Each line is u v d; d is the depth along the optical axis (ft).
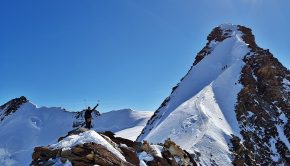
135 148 98.94
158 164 93.97
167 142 115.44
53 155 73.41
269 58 349.00
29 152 552.41
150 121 350.43
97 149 69.92
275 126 265.95
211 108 270.87
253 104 282.56
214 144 204.95
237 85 310.65
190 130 228.02
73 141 75.92
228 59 374.43
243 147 217.15
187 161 116.67
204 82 351.05
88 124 91.97
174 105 329.72
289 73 346.33
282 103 291.38
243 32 435.94
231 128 246.88
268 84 308.60
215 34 465.88
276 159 234.38
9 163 521.65
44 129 634.02
